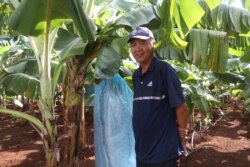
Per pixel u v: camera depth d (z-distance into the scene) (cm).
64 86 345
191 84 496
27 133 666
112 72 289
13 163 499
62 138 344
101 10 344
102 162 354
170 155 265
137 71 280
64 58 299
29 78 350
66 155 343
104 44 318
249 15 331
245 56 426
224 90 753
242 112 920
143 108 269
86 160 498
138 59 269
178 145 269
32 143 600
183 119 263
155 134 268
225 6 343
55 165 343
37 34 227
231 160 523
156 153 266
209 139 635
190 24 272
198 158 520
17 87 344
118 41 308
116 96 351
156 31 338
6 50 432
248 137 673
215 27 347
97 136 356
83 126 521
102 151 353
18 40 537
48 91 334
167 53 347
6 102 905
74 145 343
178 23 281
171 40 307
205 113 471
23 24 210
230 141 632
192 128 592
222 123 783
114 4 342
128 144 353
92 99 484
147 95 266
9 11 402
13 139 625
